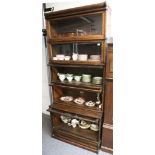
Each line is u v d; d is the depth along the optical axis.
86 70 2.13
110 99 1.75
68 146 2.07
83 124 2.22
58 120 2.39
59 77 2.15
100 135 1.93
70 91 2.39
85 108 1.96
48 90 2.76
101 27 1.76
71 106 2.07
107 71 1.70
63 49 2.13
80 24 1.94
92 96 2.19
